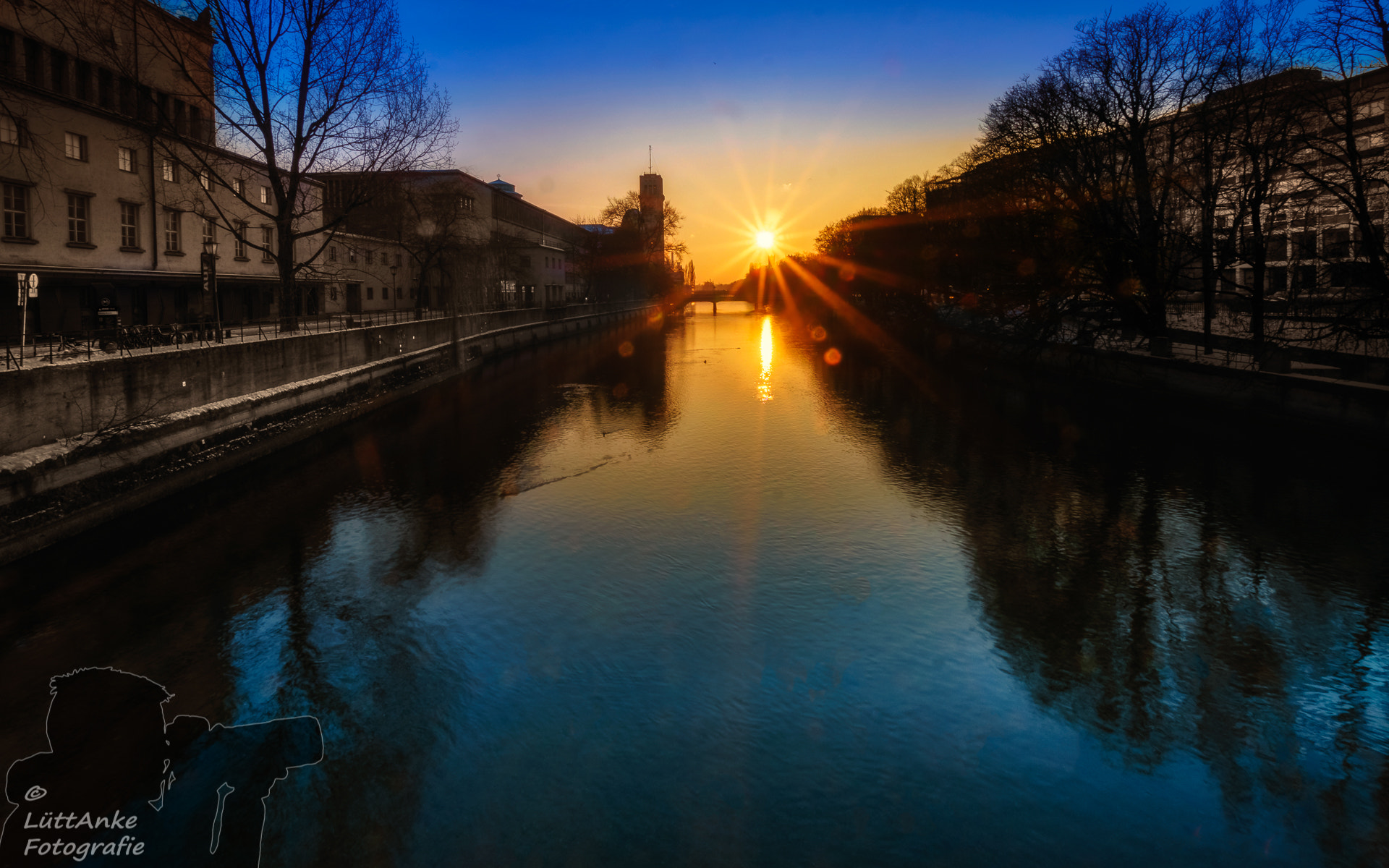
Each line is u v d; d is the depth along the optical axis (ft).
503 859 22.95
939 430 87.40
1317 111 86.22
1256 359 86.48
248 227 145.69
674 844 23.63
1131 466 68.69
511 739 29.01
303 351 85.92
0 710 30.78
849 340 229.86
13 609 40.24
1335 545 48.73
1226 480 63.21
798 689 32.50
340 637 37.40
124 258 112.27
